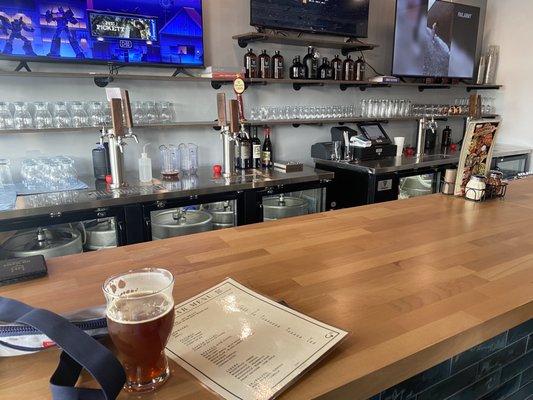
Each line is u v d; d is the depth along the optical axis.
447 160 3.65
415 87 4.61
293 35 3.55
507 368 1.23
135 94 3.04
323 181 3.07
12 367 0.69
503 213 1.69
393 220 1.59
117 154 2.50
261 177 2.89
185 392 0.62
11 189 2.47
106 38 2.70
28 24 2.44
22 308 0.60
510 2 4.68
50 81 2.72
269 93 3.63
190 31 3.03
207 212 2.88
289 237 1.38
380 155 3.71
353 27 3.66
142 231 2.38
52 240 2.33
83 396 0.57
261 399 0.60
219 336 0.76
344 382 0.65
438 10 4.15
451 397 1.09
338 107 3.86
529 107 4.67
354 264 1.14
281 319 0.82
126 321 0.59
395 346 0.75
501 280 1.04
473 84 4.73
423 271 1.09
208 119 3.38
